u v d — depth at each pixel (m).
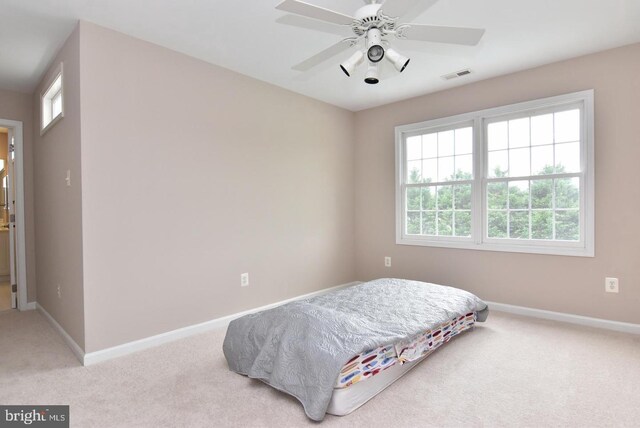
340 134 4.62
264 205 3.69
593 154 3.11
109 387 2.17
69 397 2.06
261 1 2.29
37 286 3.84
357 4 2.25
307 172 4.17
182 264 3.03
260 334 2.23
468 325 2.97
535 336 2.93
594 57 3.10
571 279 3.25
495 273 3.68
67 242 2.78
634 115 2.94
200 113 3.15
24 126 3.83
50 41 2.76
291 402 1.99
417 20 2.52
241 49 2.97
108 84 2.60
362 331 2.07
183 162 3.03
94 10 2.37
